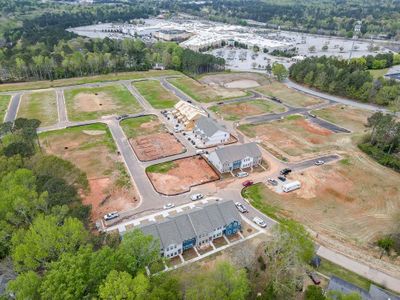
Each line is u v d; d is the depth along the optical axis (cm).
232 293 3778
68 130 10238
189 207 6812
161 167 8319
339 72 14462
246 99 13538
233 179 7906
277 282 4491
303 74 15750
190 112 10869
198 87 14862
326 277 5147
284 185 7438
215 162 8312
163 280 4094
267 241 5612
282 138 10119
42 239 4312
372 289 4791
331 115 12075
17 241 4488
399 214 6788
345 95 14088
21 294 3547
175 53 18475
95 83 15125
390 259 5616
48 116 11262
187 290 3891
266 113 12125
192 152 9100
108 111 11850
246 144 8525
